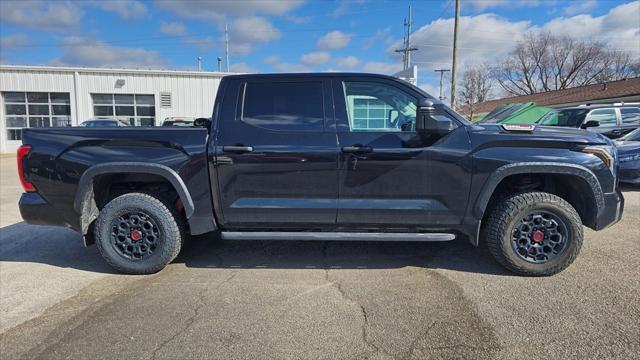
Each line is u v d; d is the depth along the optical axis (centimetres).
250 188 369
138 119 2388
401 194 361
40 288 355
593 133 372
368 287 348
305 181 364
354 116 370
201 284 359
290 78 377
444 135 355
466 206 360
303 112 371
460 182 356
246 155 363
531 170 348
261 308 311
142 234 379
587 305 306
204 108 2420
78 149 372
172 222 379
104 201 405
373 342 262
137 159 368
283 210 370
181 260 421
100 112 2341
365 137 359
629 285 340
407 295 330
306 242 477
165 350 256
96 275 385
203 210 374
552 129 369
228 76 382
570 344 255
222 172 367
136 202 372
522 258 359
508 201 357
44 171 373
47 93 2298
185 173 368
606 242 452
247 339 268
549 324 280
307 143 361
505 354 246
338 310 307
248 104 376
